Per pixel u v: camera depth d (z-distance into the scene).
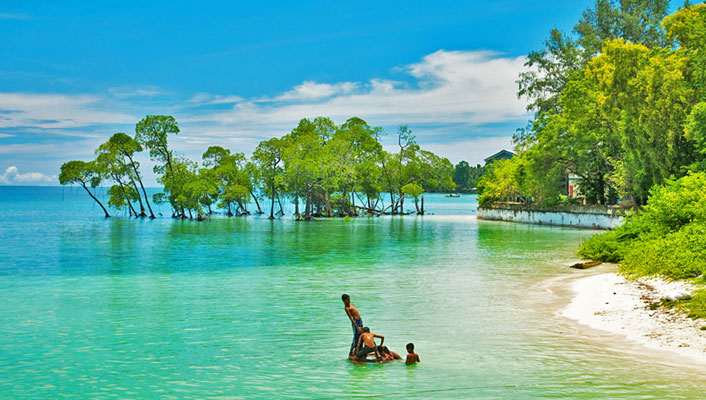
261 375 11.41
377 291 23.08
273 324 16.80
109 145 101.12
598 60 59.47
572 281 24.95
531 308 18.91
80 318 17.92
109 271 31.06
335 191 111.25
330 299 21.25
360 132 112.12
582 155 67.50
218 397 9.98
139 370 11.92
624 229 33.31
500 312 18.27
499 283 25.00
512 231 65.25
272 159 103.50
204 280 27.03
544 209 80.25
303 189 99.25
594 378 10.63
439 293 22.36
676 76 48.25
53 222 92.94
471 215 119.00
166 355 13.20
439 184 121.69
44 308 19.81
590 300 19.72
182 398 9.97
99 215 123.56
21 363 12.56
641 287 20.97
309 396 9.89
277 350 13.64
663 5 75.81
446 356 12.72
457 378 10.85
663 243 23.64
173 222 93.19
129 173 103.62
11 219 103.38
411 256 37.94
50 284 26.05
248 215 119.50
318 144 99.62
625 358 12.26
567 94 66.06
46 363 12.55
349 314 12.80
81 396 10.21
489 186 100.31
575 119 65.50
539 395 9.57
